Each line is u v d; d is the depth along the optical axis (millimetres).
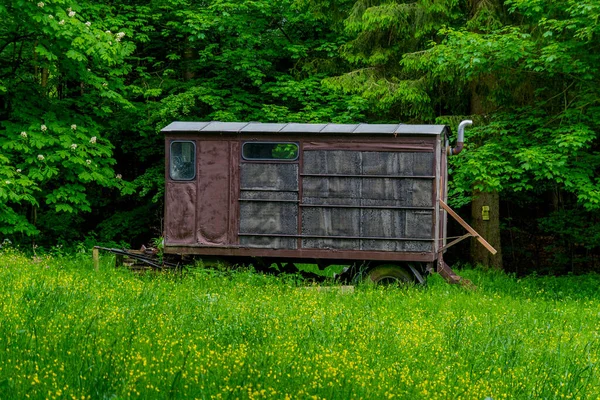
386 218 12492
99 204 20734
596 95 13875
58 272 11438
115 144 20328
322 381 5629
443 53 14250
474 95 17156
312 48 19172
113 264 13469
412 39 17438
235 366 5855
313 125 12898
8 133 15766
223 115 17625
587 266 20719
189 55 20156
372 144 12492
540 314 10297
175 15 19375
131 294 9500
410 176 12398
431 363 6676
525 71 14766
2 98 17062
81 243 17281
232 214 12898
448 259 21328
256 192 12828
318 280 13477
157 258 13680
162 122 17938
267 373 5766
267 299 10109
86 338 6359
